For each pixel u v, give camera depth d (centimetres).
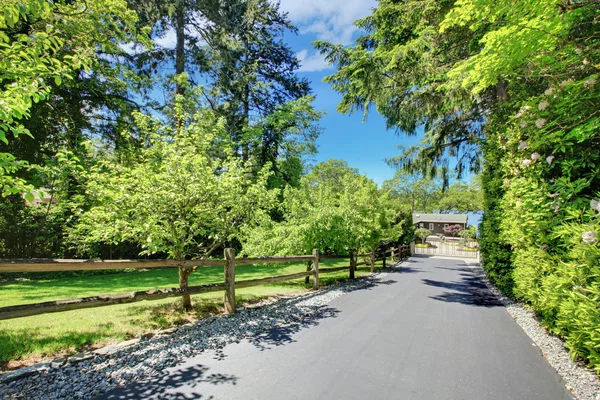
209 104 1442
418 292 630
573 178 335
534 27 304
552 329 336
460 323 411
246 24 1462
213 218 458
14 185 254
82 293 595
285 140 1709
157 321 398
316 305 503
